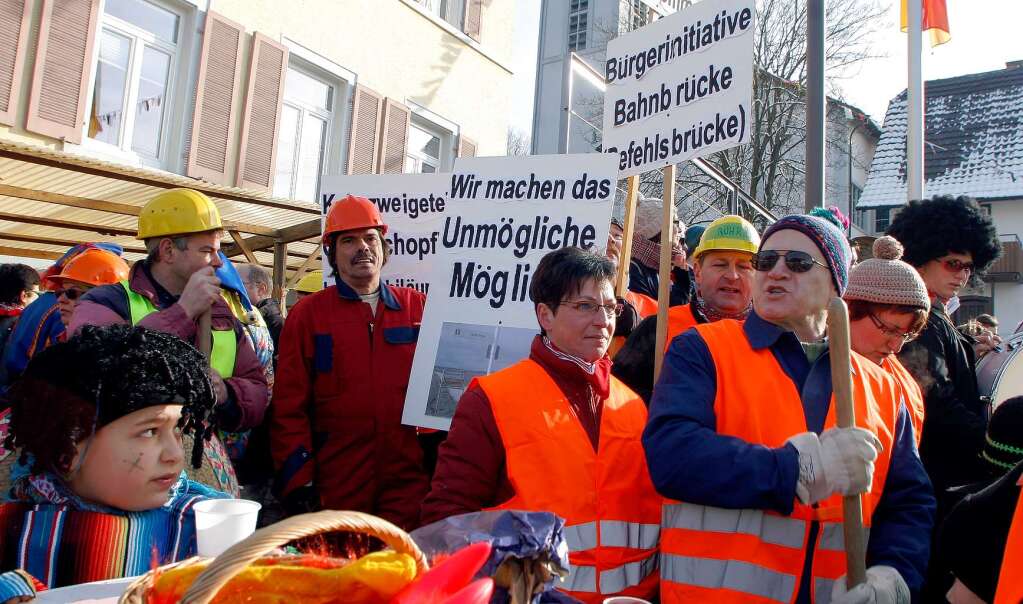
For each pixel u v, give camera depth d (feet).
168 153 29.32
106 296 8.78
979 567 5.46
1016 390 11.51
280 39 33.01
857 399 6.27
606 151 11.15
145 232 9.14
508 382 7.17
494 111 44.60
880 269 7.60
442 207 12.70
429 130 41.47
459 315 10.23
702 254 10.19
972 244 9.78
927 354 8.96
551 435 6.81
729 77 9.39
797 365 6.47
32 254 26.37
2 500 5.52
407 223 12.96
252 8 31.86
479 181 10.62
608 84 11.31
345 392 10.41
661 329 8.69
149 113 28.84
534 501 6.59
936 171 64.39
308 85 35.29
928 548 6.14
